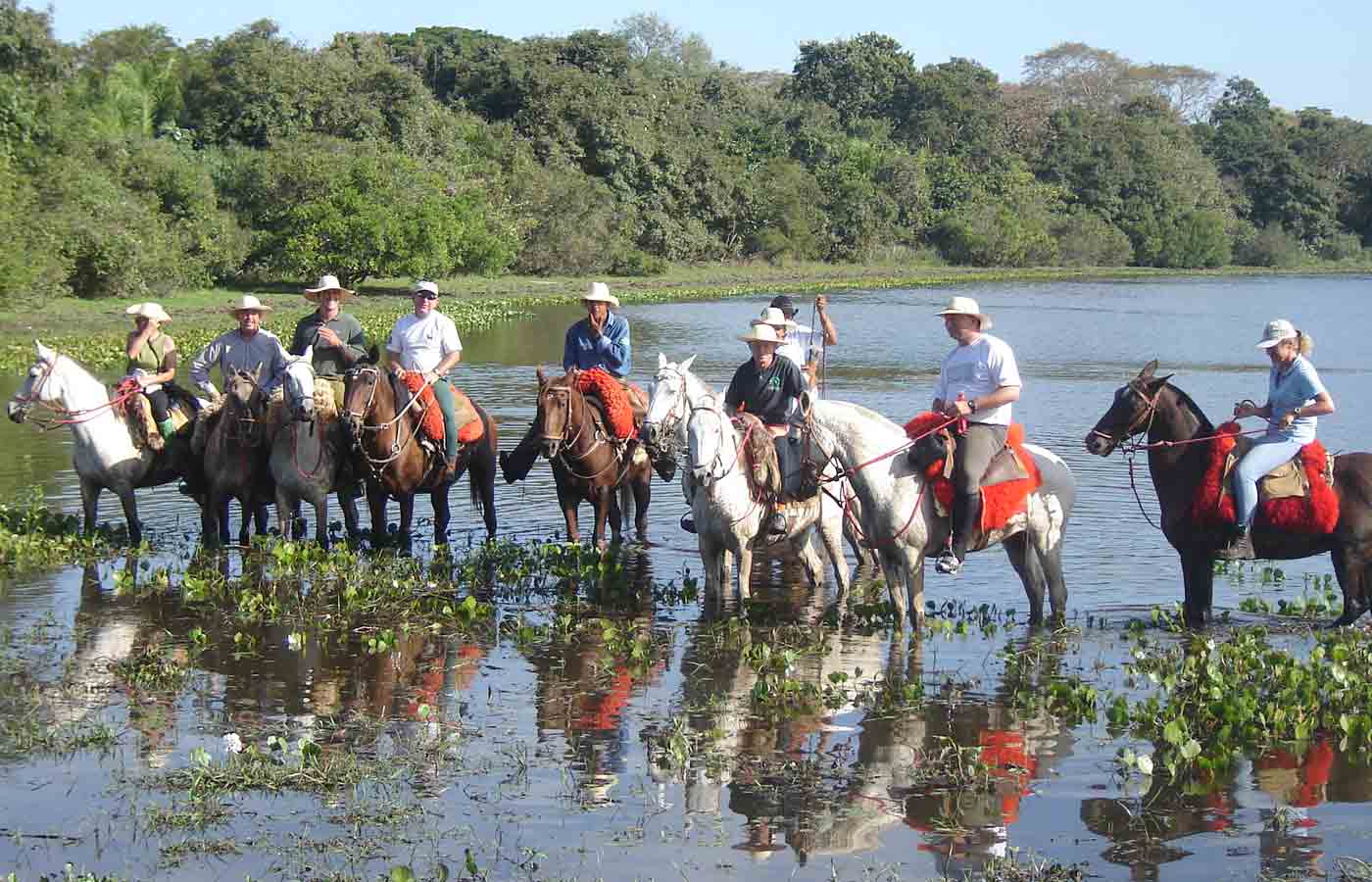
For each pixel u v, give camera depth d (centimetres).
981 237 9494
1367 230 12294
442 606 1208
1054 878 692
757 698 963
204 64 5997
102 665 1027
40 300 3869
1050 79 14825
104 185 4397
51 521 1465
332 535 1483
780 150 9212
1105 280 8688
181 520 1558
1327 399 1093
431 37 8688
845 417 1111
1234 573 1356
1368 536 1094
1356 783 816
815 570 1280
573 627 1157
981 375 1085
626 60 7944
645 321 4566
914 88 11281
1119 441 1155
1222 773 831
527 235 6588
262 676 1011
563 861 713
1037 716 934
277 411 1367
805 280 7369
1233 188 11919
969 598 1259
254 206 5103
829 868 707
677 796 799
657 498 1745
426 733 894
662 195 7581
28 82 4488
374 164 5050
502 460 1438
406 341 1423
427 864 708
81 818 758
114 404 1395
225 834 740
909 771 836
